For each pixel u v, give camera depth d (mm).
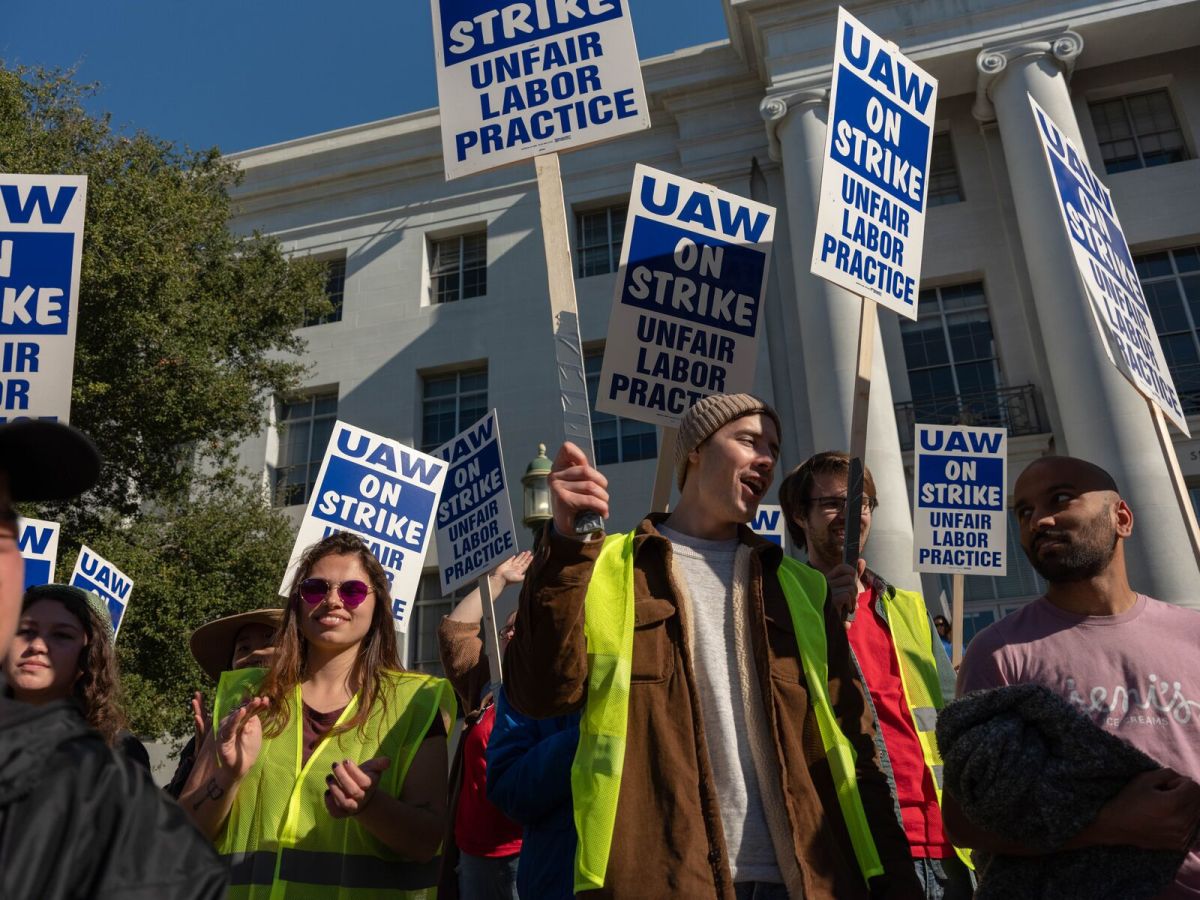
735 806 2357
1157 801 2189
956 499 7129
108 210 14008
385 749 3236
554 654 2268
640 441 17625
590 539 2258
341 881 3043
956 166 18703
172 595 14031
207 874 1225
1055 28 17547
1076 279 15844
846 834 2395
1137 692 2656
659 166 19500
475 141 3691
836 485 3984
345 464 5980
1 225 4023
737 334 4309
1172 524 14227
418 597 17500
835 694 2580
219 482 16500
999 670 2840
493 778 2754
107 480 14836
